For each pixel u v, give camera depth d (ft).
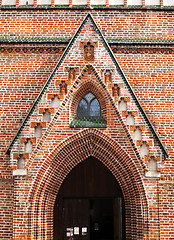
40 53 51.60
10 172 48.14
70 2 53.11
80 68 46.37
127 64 51.31
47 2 53.47
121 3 53.47
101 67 46.39
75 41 47.16
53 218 49.70
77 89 46.55
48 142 45.11
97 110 48.78
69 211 52.11
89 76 46.75
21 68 51.24
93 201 74.64
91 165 51.49
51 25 52.54
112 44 51.39
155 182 43.98
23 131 44.47
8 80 50.93
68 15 52.80
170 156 48.55
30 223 43.24
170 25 52.80
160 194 47.24
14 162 43.75
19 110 50.08
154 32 52.47
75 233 51.57
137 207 44.52
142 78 50.98
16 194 43.78
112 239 72.64
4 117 49.80
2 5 53.36
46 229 45.14
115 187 50.85
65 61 46.47
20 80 50.93
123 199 50.19
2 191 47.70
